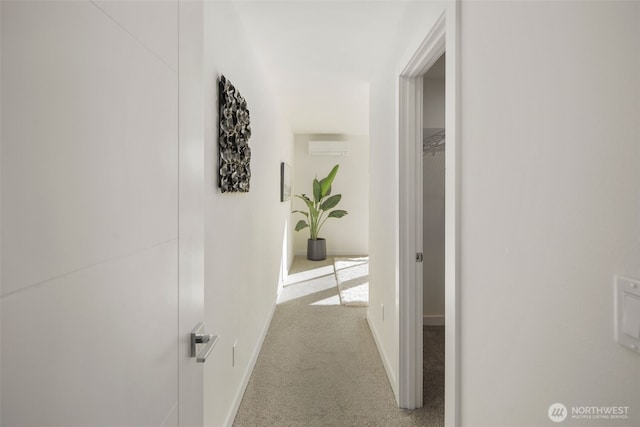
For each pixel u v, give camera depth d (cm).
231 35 190
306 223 681
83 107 45
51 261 40
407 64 187
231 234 188
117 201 52
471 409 110
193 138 84
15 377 35
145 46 60
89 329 47
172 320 73
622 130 57
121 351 54
